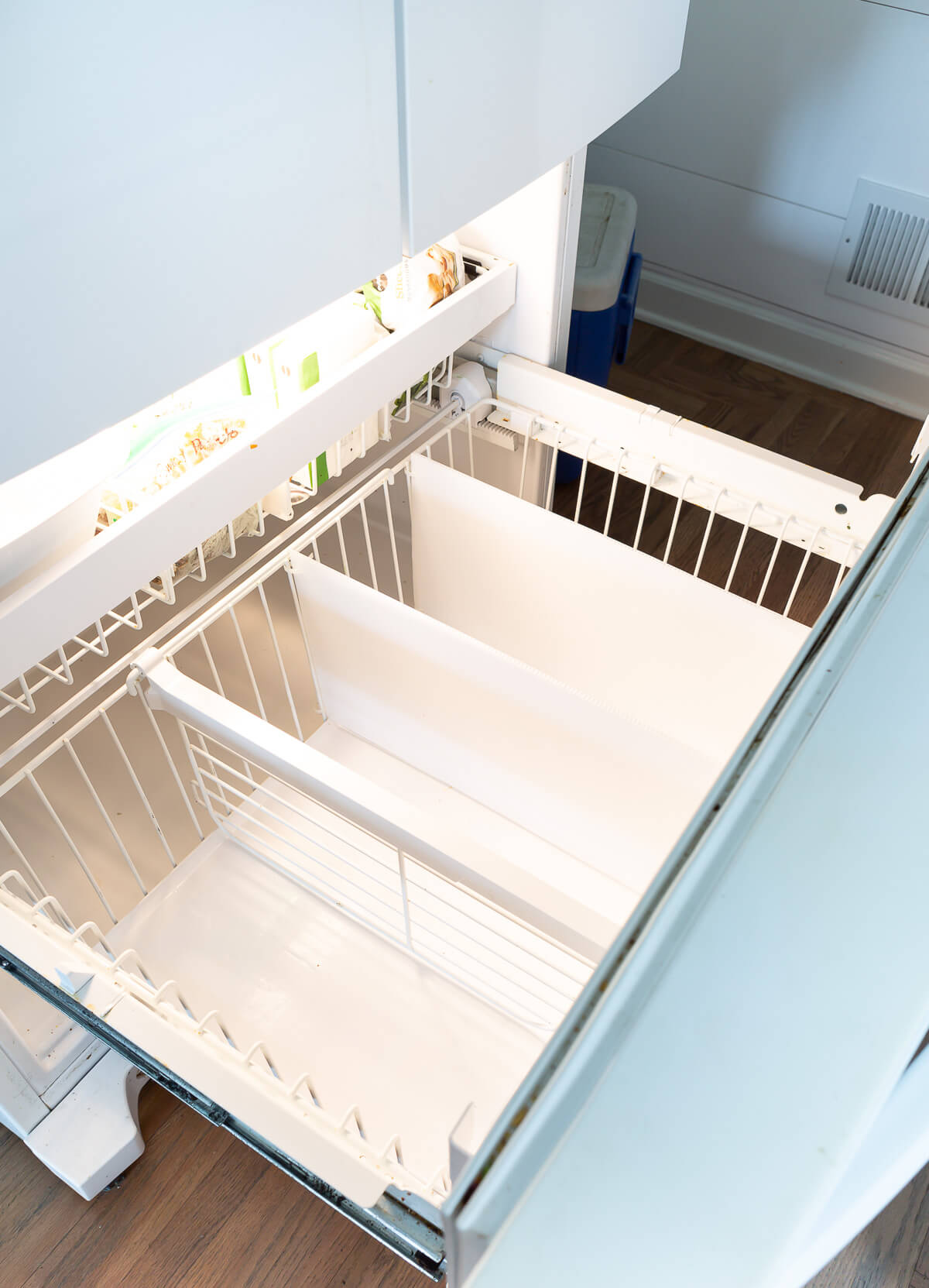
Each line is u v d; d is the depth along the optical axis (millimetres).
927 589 292
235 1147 1174
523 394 1156
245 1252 1110
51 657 1149
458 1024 966
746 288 2092
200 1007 975
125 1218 1131
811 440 1984
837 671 275
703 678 1032
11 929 732
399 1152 677
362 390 951
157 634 922
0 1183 1157
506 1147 208
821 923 226
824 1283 1078
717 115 1918
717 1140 203
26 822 1063
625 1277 192
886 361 2004
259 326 631
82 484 761
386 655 1012
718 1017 215
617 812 950
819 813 244
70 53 453
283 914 1035
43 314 507
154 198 525
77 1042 1135
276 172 583
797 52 1768
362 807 768
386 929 1018
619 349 1813
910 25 1641
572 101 806
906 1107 236
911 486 346
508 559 1094
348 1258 1104
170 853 1049
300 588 1021
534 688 903
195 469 834
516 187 798
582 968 984
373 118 628
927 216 1803
